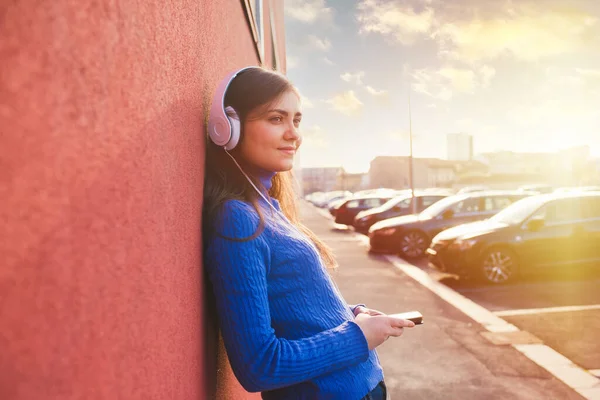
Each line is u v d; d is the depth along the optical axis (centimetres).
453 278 848
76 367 45
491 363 424
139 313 63
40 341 40
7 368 36
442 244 838
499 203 1098
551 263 780
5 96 36
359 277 877
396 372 411
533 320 556
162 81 78
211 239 115
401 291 748
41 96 41
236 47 235
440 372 407
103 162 52
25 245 38
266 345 104
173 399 81
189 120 104
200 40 121
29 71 39
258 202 126
